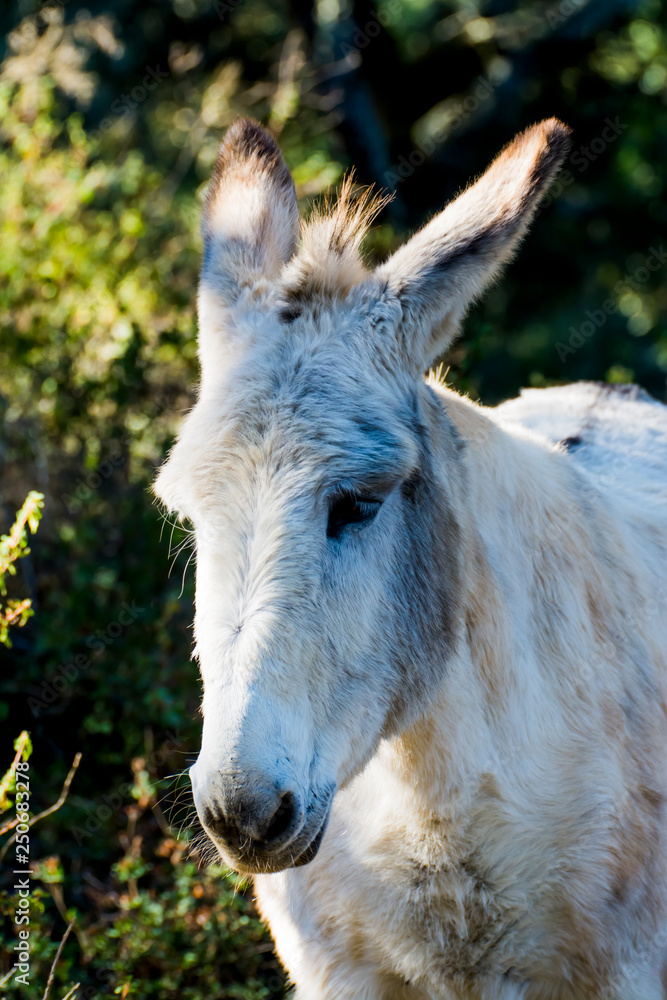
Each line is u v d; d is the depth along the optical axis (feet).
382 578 25.48
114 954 41.52
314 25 100.99
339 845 30.04
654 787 31.17
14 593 59.52
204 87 109.29
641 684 31.94
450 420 29.37
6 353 67.62
